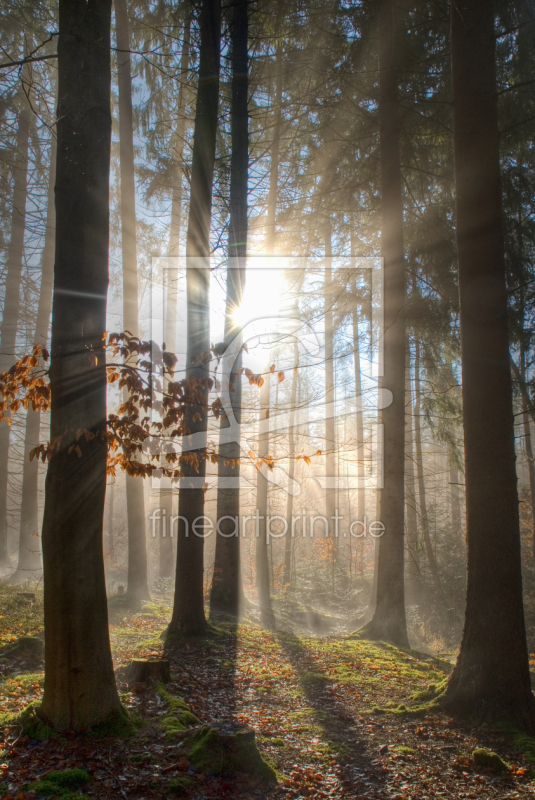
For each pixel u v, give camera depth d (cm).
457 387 1299
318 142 1381
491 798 442
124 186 1389
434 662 907
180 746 450
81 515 465
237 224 1216
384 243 1156
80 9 505
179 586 907
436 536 1866
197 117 962
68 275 479
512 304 1102
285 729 562
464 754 522
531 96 966
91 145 498
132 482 1277
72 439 462
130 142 1397
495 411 656
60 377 466
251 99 1365
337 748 527
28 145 1678
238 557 1211
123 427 495
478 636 633
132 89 1512
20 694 545
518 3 888
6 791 371
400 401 1148
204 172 947
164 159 1530
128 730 465
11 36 1263
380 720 612
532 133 981
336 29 1118
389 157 1134
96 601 473
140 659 687
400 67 1101
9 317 1719
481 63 695
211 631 922
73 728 451
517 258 1050
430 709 625
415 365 1488
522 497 2258
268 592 1466
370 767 490
